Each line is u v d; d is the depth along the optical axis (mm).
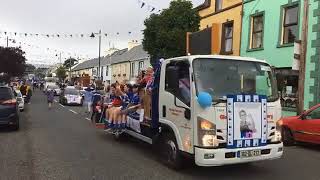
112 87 14312
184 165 9133
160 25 23609
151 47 24031
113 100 13664
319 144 13383
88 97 24844
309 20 18422
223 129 8188
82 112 26031
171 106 9203
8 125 16625
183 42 22766
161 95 9672
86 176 8523
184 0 23891
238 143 8250
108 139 13703
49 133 15055
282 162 10547
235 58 8828
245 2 23172
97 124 14734
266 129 8594
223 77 8586
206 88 8398
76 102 34469
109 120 13383
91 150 11594
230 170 9383
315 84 17938
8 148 11688
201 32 11453
